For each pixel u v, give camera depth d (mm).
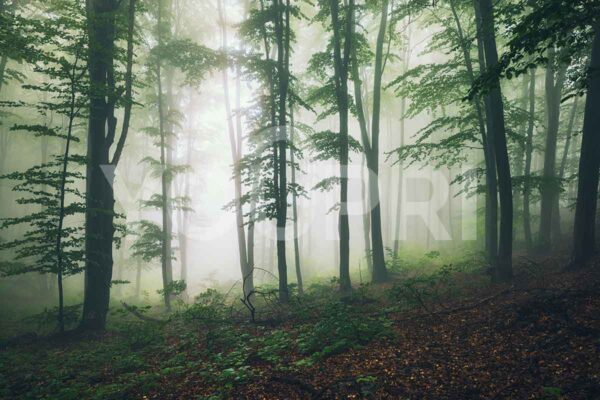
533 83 17062
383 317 8602
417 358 6145
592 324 6152
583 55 12070
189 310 10961
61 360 8289
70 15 10125
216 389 5711
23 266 10062
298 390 5445
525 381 5070
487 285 10516
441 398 4930
